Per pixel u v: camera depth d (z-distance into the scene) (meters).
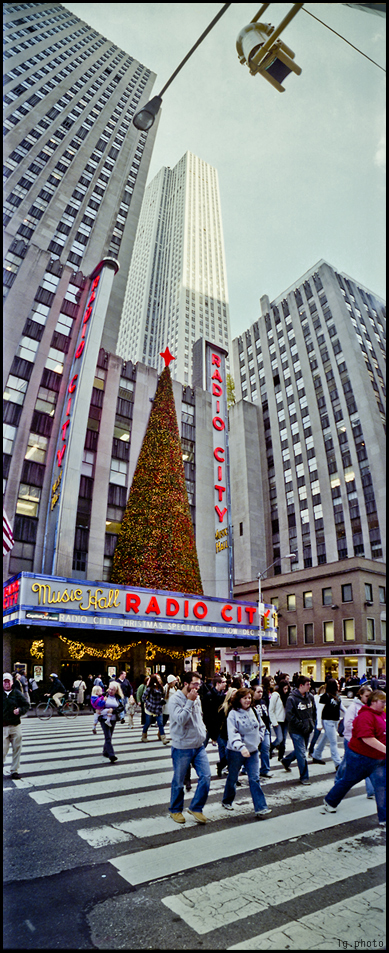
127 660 33.84
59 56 64.31
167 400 39.72
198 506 40.91
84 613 25.20
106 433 36.00
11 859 4.98
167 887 4.38
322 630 46.47
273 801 7.39
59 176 51.78
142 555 32.56
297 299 73.75
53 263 39.00
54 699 20.44
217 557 40.56
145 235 182.38
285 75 3.79
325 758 11.49
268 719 9.87
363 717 6.42
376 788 6.32
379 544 53.12
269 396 73.94
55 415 34.19
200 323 148.38
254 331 82.00
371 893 4.28
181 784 6.38
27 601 23.45
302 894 4.26
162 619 28.50
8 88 53.59
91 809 6.75
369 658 42.56
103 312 35.72
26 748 11.77
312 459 63.81
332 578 46.84
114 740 13.29
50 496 31.84
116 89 67.81
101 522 33.50
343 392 62.34
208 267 161.25
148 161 63.91
